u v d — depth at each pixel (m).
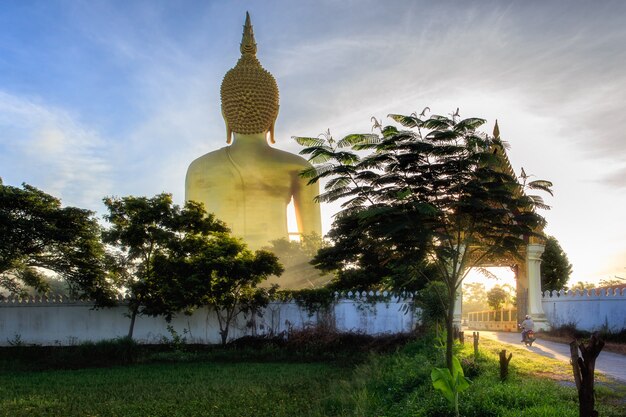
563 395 13.54
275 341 32.59
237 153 50.94
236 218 49.34
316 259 36.59
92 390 20.33
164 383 21.81
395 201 16.53
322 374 23.69
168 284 31.19
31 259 31.42
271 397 18.34
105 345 29.47
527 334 30.64
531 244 39.38
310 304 35.16
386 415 14.12
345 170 16.67
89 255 31.91
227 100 52.19
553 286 50.00
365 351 30.09
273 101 52.59
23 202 29.97
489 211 16.39
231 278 32.31
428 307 30.64
